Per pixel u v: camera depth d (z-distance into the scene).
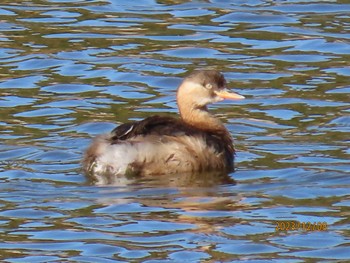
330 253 13.56
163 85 20.39
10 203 14.95
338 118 18.64
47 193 15.29
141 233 14.05
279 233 14.07
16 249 13.73
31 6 24.28
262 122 18.56
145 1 24.66
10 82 20.42
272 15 23.73
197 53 21.86
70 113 18.97
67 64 21.27
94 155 15.96
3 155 16.83
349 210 14.72
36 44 22.23
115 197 15.14
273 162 16.61
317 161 16.61
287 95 19.78
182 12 23.97
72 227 14.26
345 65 21.20
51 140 17.56
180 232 14.05
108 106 19.36
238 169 16.34
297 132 18.03
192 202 14.98
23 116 18.80
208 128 16.92
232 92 17.06
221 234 14.00
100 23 23.36
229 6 24.28
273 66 21.20
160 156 15.90
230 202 14.98
